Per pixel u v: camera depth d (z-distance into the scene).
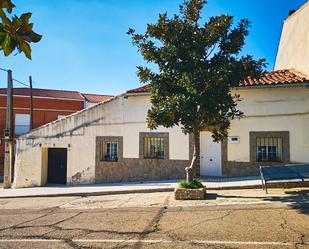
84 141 16.14
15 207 10.60
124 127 15.24
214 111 9.11
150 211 8.32
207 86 8.62
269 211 7.50
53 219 8.15
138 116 14.95
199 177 13.38
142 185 12.98
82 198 11.62
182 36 9.21
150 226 6.87
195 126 9.77
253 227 6.35
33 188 15.99
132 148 14.99
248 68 9.03
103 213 8.49
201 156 13.71
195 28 9.25
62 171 17.62
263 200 8.68
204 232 6.22
